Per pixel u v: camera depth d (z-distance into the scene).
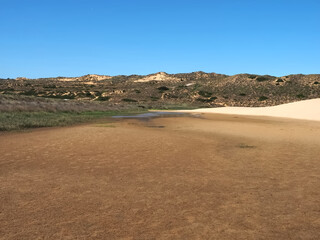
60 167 7.03
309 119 29.28
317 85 113.69
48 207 4.40
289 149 9.89
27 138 12.01
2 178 6.01
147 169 6.92
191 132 15.23
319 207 4.45
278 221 3.93
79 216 4.07
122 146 10.20
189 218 4.03
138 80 196.25
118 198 4.84
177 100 101.44
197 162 7.74
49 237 3.44
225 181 5.92
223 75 194.00
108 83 166.50
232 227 3.74
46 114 26.20
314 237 3.47
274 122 24.19
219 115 38.12
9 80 161.25
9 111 24.58
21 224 3.79
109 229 3.67
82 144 10.52
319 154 8.96
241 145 10.75
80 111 34.69
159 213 4.20
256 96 105.81
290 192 5.19
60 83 161.12
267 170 6.87
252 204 4.58
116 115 33.66
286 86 114.88
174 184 5.70
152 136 13.12
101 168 6.98
